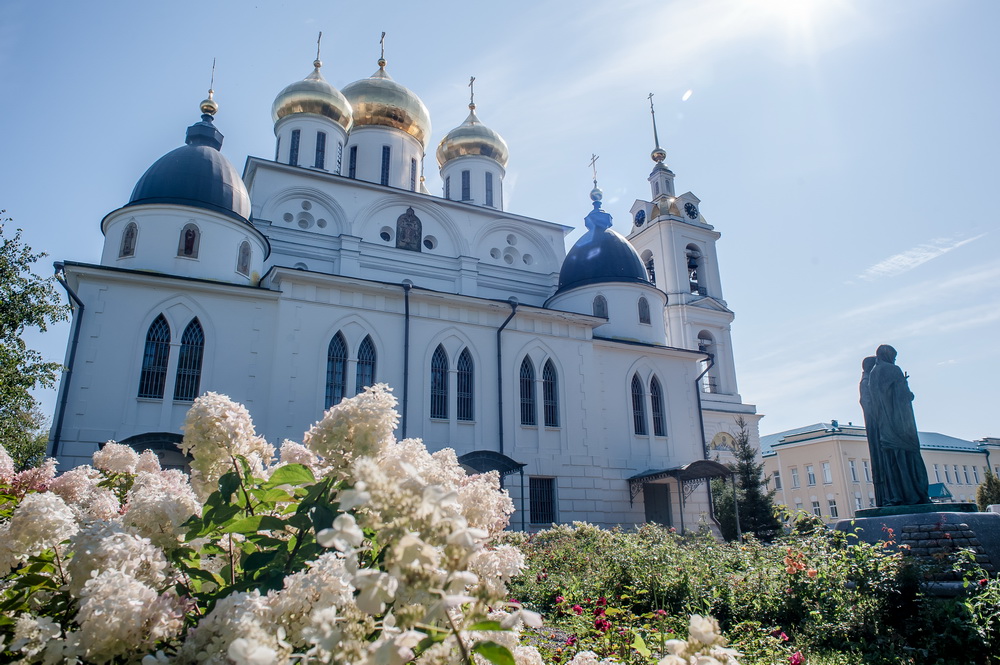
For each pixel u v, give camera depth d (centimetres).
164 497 344
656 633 875
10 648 251
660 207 4903
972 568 1121
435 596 233
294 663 243
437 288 3344
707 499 3362
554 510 2864
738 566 1421
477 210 3559
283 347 2445
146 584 306
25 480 479
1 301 3042
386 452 345
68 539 326
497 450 2778
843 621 1070
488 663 279
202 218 2548
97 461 598
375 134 3841
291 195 3147
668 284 4659
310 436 345
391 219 3359
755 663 891
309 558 323
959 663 934
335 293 2603
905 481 1503
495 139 4216
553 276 3772
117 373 2228
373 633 260
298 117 3581
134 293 2322
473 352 2848
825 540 1295
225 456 369
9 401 3125
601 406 3178
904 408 1538
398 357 2664
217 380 2358
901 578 1109
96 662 253
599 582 1334
